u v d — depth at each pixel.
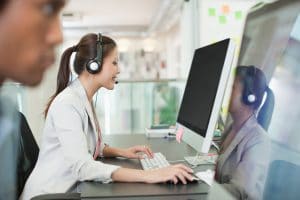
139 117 2.87
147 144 1.76
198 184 0.99
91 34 1.39
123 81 2.85
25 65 0.34
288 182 0.51
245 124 0.72
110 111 2.74
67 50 1.36
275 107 0.58
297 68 0.53
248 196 0.64
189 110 1.35
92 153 1.36
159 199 0.88
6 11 0.32
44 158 1.25
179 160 1.35
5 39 0.32
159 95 2.98
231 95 0.83
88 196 0.91
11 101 0.61
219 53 1.13
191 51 2.63
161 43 7.75
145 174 1.03
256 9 0.77
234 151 0.74
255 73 0.70
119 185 1.01
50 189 1.17
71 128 1.18
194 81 1.38
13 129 1.15
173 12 5.08
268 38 0.67
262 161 0.60
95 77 1.37
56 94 1.33
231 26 2.47
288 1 0.61
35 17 0.33
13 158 1.17
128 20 6.47
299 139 0.50
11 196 1.10
